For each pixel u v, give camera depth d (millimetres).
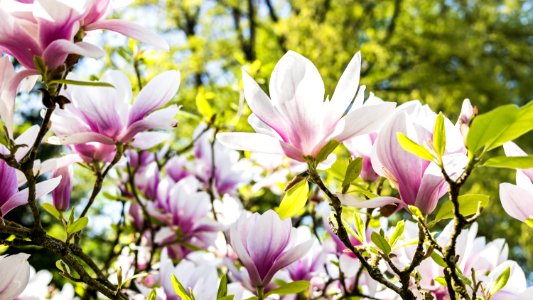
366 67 6527
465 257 1032
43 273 1161
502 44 8242
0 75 918
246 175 1711
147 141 1202
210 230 1438
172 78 1078
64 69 916
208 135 1723
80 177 4125
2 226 952
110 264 1573
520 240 5215
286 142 912
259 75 1747
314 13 6641
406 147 836
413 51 7441
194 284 1148
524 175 936
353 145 1052
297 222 1626
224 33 8180
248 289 1205
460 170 875
